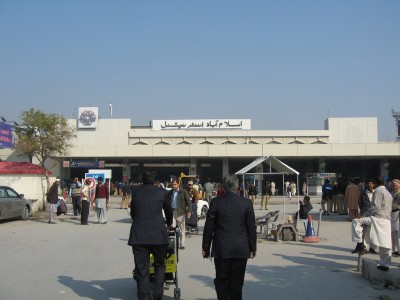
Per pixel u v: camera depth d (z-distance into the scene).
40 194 24.19
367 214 8.54
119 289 7.77
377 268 8.05
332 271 9.31
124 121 62.38
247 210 5.97
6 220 20.39
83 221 18.91
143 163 63.44
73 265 9.95
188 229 15.70
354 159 61.59
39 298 7.12
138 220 6.63
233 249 5.79
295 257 11.08
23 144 32.38
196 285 8.09
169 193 12.95
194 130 62.81
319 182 48.91
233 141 61.66
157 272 6.78
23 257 10.95
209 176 65.19
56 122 33.16
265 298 7.14
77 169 62.50
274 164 17.42
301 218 15.97
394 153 55.59
